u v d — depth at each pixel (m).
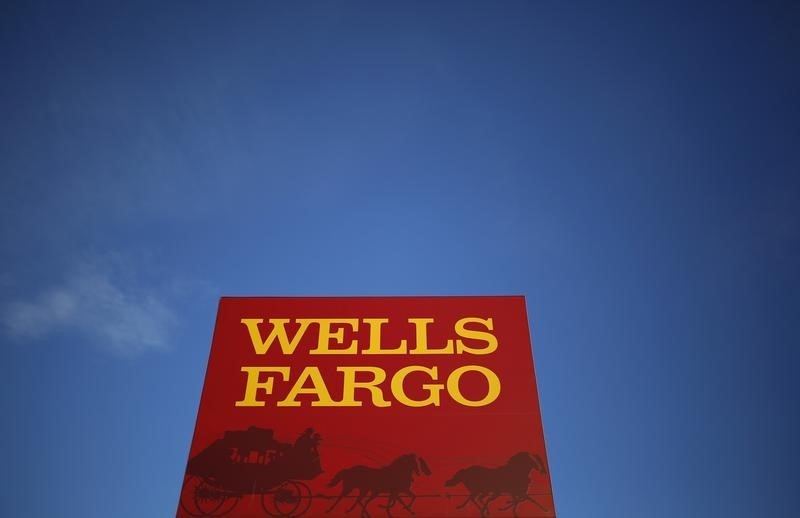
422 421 8.00
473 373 8.45
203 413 8.07
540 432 7.90
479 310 9.05
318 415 8.06
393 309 9.05
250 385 8.34
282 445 7.79
